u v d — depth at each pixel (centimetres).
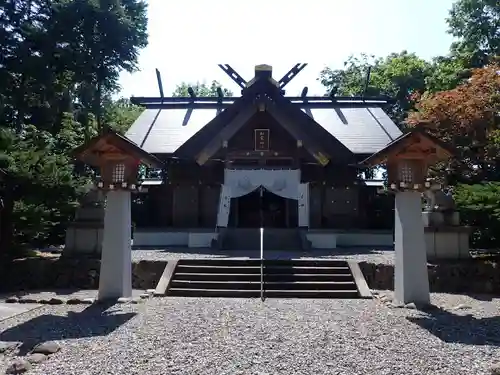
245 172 1711
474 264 1136
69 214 1336
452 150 862
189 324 710
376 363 525
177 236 1747
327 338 629
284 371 494
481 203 1234
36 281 1145
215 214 1916
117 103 3953
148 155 921
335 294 1029
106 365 511
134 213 2016
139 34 3041
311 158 1844
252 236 1659
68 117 2611
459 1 2888
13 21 2634
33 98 2592
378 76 3597
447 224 1198
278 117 1811
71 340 619
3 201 1237
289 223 1922
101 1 2767
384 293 1041
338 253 1439
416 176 902
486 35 2795
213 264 1165
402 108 3391
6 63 2533
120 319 750
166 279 1076
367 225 1952
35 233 1335
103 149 920
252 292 1034
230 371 492
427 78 2928
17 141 1367
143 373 486
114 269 933
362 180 1953
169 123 2200
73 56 2711
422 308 862
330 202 1925
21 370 493
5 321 750
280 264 1166
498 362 527
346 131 2094
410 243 905
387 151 881
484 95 1716
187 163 1936
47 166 1238
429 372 497
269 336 635
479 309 876
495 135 1633
